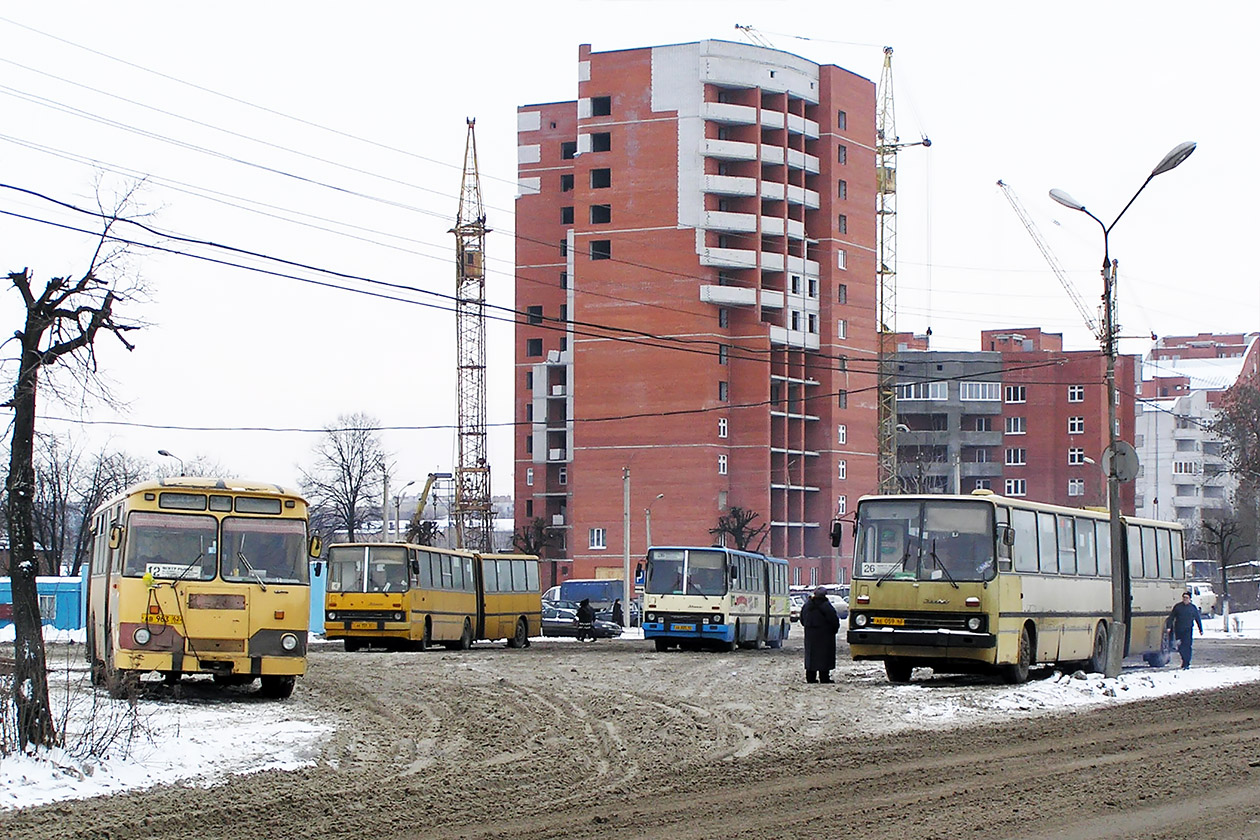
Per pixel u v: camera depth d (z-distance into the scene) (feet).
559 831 40.73
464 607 157.48
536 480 408.46
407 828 41.47
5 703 53.31
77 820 42.68
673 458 355.36
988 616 89.45
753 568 162.30
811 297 375.25
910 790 47.88
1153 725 69.05
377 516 375.66
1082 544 108.06
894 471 401.70
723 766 54.54
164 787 49.16
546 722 71.00
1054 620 100.48
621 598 292.20
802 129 372.17
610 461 359.25
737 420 360.89
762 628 164.86
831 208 377.91
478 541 418.10
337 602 143.64
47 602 185.57
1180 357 587.68
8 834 40.42
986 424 455.22
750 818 42.55
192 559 79.77
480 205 418.92
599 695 86.43
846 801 45.60
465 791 48.55
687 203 354.95
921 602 90.63
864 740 63.00
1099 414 448.65
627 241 358.64
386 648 153.99
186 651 78.54
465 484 418.92
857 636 91.71
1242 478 330.34
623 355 358.84
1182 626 116.47
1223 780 49.57
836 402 381.60
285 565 81.30
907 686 90.33
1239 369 539.29
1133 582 119.03
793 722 70.44
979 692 85.76
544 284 410.72
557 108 408.87
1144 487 490.49
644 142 358.02
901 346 503.61
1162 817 42.09
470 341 420.77
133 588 78.64
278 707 76.79
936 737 64.03
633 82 359.46
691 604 150.71
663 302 356.18
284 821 42.63
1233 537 350.43
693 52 355.97
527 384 413.80
